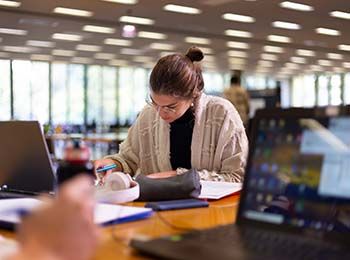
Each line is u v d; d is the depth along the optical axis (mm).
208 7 8352
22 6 8227
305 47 13148
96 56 14953
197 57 2002
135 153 2197
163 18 9312
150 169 2174
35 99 15664
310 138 976
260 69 18922
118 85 17469
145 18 9305
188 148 2082
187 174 1624
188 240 917
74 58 15289
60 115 16172
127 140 2250
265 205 1009
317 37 11477
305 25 9992
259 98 7242
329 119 954
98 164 1934
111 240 997
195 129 2059
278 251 849
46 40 11930
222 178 1901
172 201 1474
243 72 19656
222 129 2035
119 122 17281
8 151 1541
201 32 10875
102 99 17109
